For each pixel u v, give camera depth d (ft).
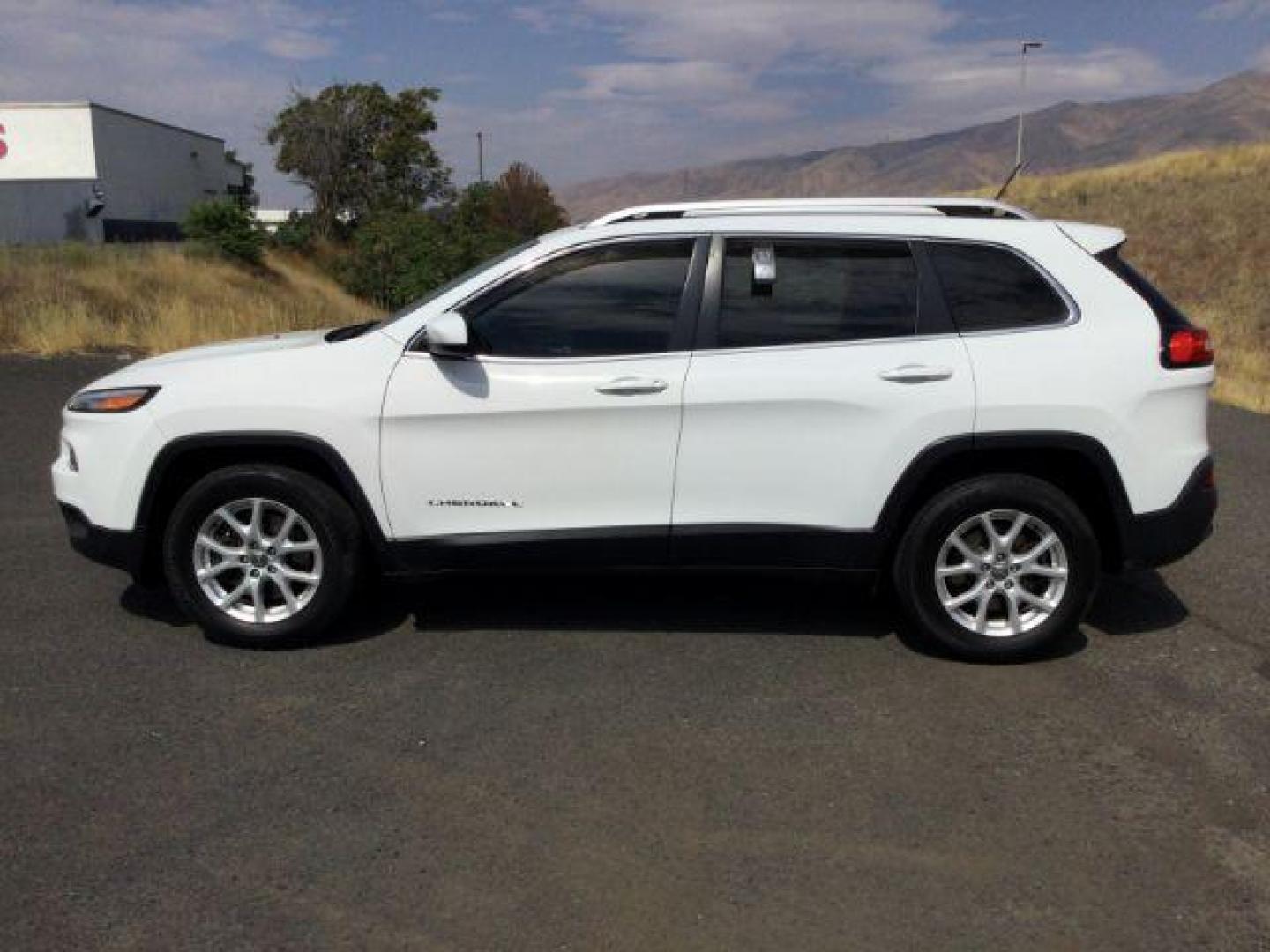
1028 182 176.35
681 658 15.62
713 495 15.15
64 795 11.78
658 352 15.11
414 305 15.83
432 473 15.25
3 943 9.37
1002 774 12.37
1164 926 9.73
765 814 11.53
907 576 15.31
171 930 9.59
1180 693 14.53
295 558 15.89
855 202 15.88
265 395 15.19
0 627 16.58
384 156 149.89
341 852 10.79
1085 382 14.80
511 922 9.74
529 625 16.83
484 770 12.39
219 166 203.82
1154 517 15.08
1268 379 67.21
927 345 15.01
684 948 9.42
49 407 33.83
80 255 65.82
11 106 147.54
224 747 12.87
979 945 9.46
